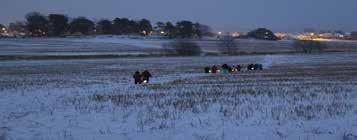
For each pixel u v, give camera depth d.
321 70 51.72
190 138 12.12
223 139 11.82
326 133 12.27
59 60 84.31
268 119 14.78
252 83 32.31
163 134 12.76
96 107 18.72
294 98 21.06
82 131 13.55
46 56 94.06
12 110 18.44
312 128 13.02
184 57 95.38
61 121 15.40
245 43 173.62
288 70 52.31
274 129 13.00
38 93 25.88
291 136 11.99
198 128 13.49
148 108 18.11
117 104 19.56
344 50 134.00
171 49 112.69
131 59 87.88
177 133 12.84
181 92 25.11
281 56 99.38
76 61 81.12
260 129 13.06
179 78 40.41
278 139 11.70
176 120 15.01
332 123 13.82
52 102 21.11
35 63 74.94
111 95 23.88
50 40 171.00
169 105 18.88
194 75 44.81
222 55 103.88
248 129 13.10
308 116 15.10
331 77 38.94
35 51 116.62
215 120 14.85
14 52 111.69
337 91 24.77
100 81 36.72
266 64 68.44
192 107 18.11
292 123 13.93
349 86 28.52
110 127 14.09
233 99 20.95
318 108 17.12
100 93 25.55
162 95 23.36
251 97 21.78
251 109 17.19
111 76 43.88
